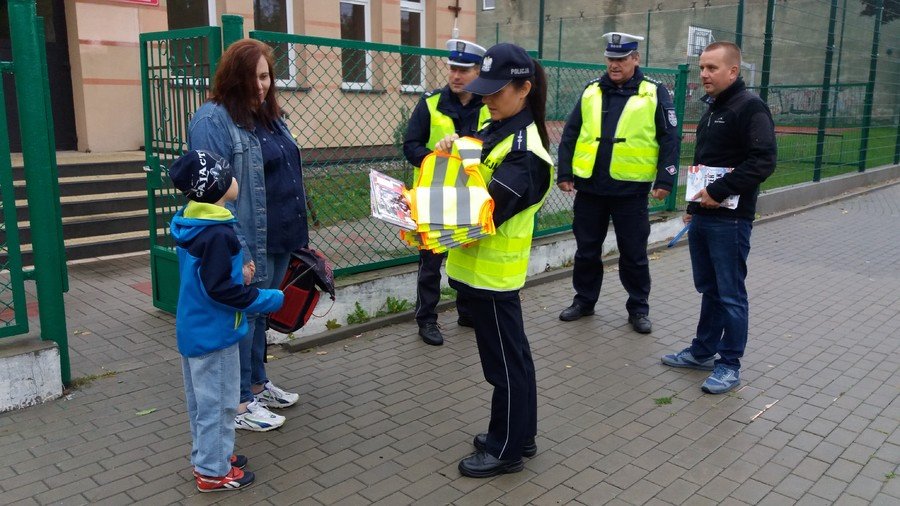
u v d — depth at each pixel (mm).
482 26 27875
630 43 5133
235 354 3041
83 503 2996
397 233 6598
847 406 4086
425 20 12266
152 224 5227
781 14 17234
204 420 3006
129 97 8570
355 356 4746
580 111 5441
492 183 2910
